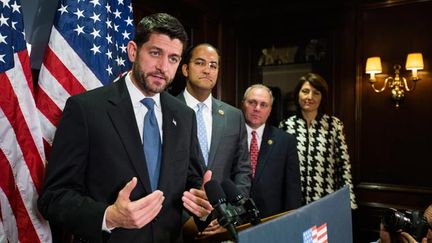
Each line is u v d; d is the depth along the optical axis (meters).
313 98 2.64
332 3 3.69
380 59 3.49
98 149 1.10
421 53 3.34
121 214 0.90
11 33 1.49
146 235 1.13
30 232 1.47
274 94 4.03
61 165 1.06
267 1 3.96
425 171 3.33
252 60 4.14
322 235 0.79
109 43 1.85
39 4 1.90
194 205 1.12
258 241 0.63
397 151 3.44
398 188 3.41
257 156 2.32
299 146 2.66
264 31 4.07
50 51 1.68
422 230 1.19
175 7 3.37
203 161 1.80
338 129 2.68
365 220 3.54
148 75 1.13
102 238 0.96
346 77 3.68
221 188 0.93
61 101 1.65
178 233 1.20
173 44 1.12
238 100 4.16
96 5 1.80
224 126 1.97
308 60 3.88
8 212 1.44
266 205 2.21
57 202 1.01
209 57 1.94
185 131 1.27
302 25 3.88
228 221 0.84
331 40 3.75
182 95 2.02
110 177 1.09
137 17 2.94
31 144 1.50
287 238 0.69
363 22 3.59
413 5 3.37
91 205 0.98
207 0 3.81
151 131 1.20
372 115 3.54
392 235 1.19
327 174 2.62
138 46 1.14
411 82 3.38
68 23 1.71
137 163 1.12
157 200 0.93
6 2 1.48
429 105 3.31
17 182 1.46
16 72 1.49
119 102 1.16
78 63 1.71
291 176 2.31
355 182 3.60
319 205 0.79
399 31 3.43
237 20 4.14
